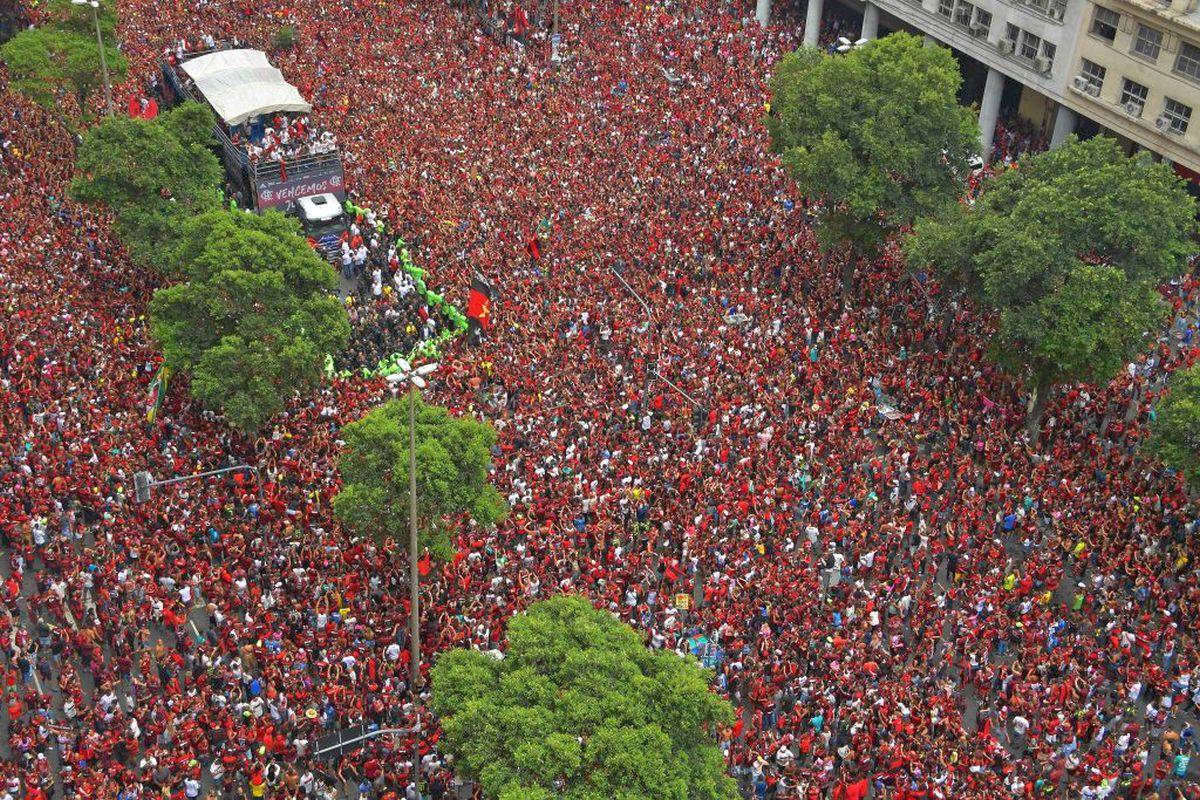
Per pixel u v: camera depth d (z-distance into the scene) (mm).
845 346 79438
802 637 58219
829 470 69562
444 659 48125
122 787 51375
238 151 97688
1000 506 68062
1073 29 97000
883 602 61188
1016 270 69250
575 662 46031
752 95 110125
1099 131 102438
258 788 51750
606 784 42594
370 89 109562
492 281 85000
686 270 86875
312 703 55031
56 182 95562
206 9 124812
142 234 81875
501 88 110125
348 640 58094
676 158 100375
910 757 52438
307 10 124188
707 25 122250
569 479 67562
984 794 51406
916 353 79938
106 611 58781
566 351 77938
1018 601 61406
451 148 100812
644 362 77438
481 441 60906
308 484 66938
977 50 106625
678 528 65250
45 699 55312
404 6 125625
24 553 63625
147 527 63844
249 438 71812
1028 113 111938
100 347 76750
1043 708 56062
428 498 58594
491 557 63469
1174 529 66375
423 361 79625
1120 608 60938
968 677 58875
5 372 73750
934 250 75062
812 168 81438
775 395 74312
